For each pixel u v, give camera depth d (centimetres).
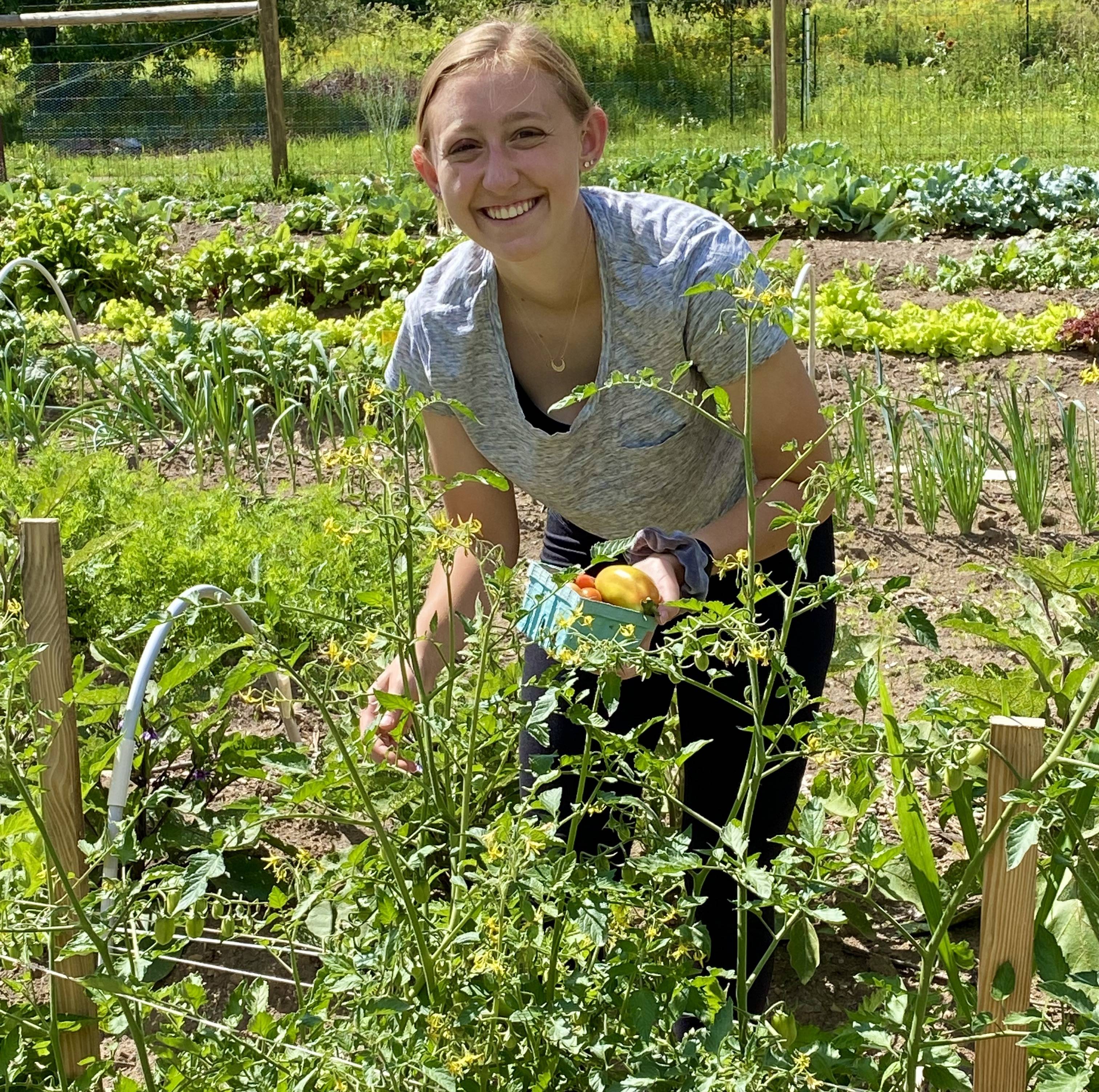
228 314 885
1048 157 1388
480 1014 173
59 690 208
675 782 280
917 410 584
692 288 197
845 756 188
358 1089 170
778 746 239
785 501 234
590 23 2516
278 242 908
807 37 1728
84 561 287
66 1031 212
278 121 1302
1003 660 423
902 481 583
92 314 887
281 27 2431
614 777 187
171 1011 178
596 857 181
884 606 185
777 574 238
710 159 1132
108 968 179
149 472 535
